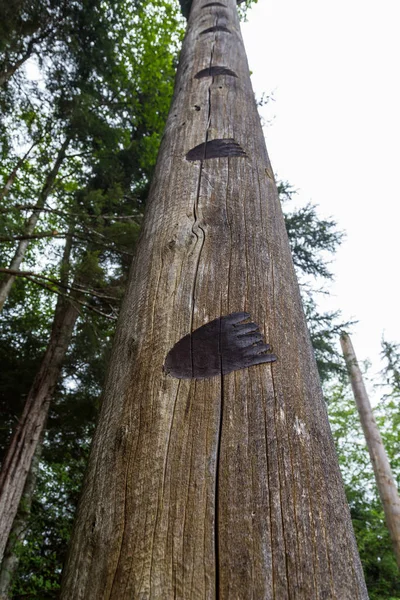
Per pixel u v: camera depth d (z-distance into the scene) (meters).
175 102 1.96
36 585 7.09
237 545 0.59
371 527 10.44
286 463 0.69
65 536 7.53
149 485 0.67
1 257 7.82
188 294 0.98
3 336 8.45
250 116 1.78
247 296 0.97
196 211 1.22
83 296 7.06
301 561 0.58
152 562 0.58
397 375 10.48
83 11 7.13
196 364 0.84
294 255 9.12
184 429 0.73
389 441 13.28
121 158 9.33
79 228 6.87
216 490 0.65
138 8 8.16
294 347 0.92
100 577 0.60
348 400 14.36
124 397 0.84
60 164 8.97
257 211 1.26
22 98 7.08
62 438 8.02
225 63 2.13
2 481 5.73
